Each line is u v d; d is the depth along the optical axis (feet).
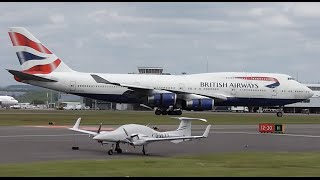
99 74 456.04
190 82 456.86
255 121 401.70
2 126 303.89
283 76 479.00
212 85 460.14
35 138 230.07
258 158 167.73
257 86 467.11
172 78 457.68
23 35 442.91
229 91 462.60
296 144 226.79
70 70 453.17
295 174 125.70
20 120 371.35
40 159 159.94
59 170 128.67
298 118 478.59
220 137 253.24
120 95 449.48
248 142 231.50
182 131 193.88
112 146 180.34
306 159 164.86
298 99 476.13
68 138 231.09
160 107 445.37
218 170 131.64
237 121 397.39
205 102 442.09
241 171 130.21
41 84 444.14
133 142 177.06
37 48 444.96
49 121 359.87
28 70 444.14
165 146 206.28
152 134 185.16
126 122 346.13
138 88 430.20
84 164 141.90
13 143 209.15
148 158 164.55
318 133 290.76
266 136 264.93
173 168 134.92
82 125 316.40
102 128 290.35
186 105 442.91
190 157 170.60
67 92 447.42
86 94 447.83
